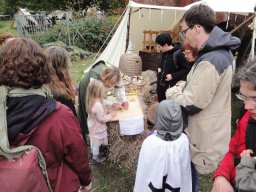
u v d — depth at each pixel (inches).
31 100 49.4
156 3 219.9
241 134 52.2
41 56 51.3
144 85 170.9
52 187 55.2
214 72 64.5
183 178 74.7
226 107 69.9
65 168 58.3
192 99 67.2
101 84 114.7
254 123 47.4
